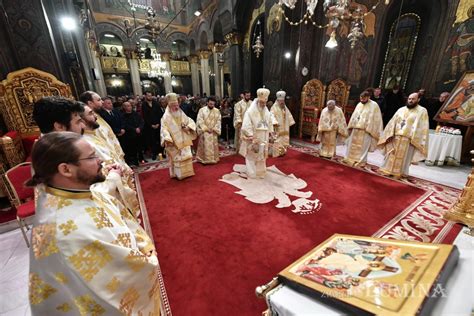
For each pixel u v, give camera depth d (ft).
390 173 13.83
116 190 5.48
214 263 7.21
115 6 55.57
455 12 19.44
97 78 32.32
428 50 21.88
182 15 64.59
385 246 2.96
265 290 2.73
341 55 26.96
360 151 15.70
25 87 12.74
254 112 13.00
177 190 12.51
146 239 4.42
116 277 3.12
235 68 38.63
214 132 16.61
